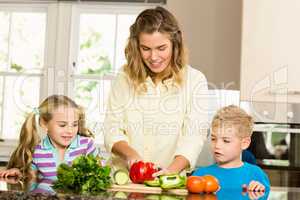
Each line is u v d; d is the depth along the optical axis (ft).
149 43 5.62
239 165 5.67
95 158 4.32
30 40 12.18
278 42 9.56
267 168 9.69
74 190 4.05
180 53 6.17
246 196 4.35
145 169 4.73
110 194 3.89
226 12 10.96
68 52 11.87
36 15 12.14
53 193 3.66
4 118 12.17
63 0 11.78
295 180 9.66
